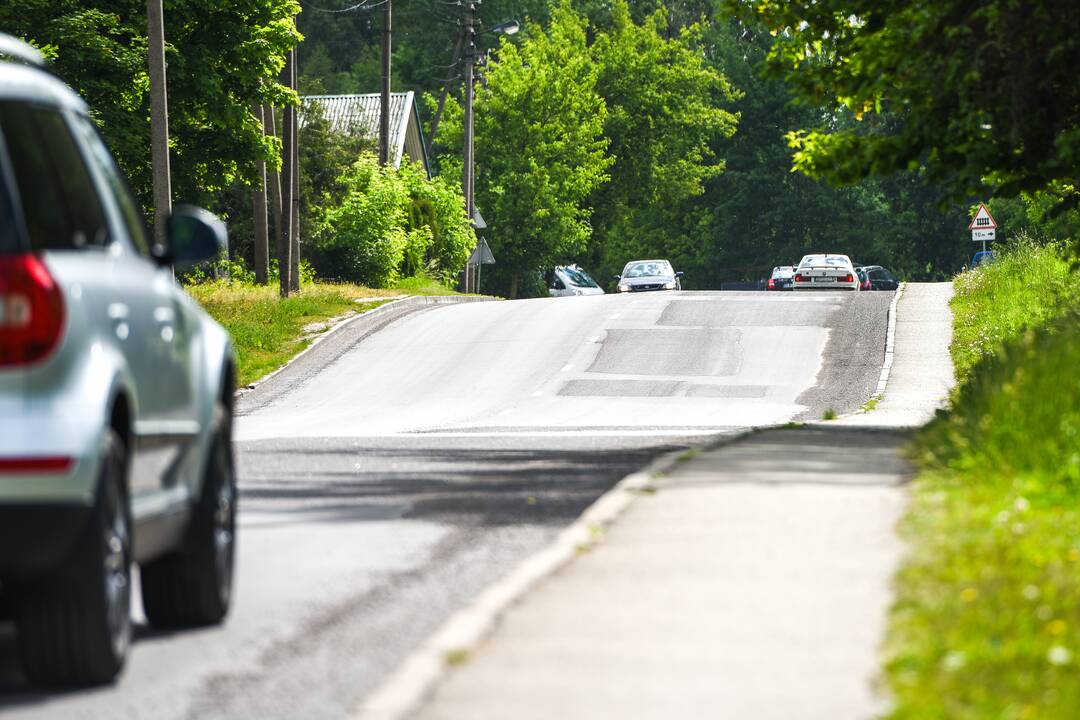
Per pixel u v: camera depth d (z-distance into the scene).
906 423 69.00
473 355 115.19
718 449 48.50
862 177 62.09
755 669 21.06
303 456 54.94
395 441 63.44
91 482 20.42
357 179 188.62
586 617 24.25
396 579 29.64
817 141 64.44
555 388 101.19
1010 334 102.31
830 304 137.38
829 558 28.61
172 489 24.45
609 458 52.84
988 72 54.38
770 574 27.30
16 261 20.42
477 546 33.09
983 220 158.88
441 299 166.25
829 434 55.84
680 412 88.25
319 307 136.25
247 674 22.64
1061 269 120.56
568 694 19.92
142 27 126.38
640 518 33.34
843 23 66.88
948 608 23.42
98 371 20.92
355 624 25.86
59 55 121.06
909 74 56.56
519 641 22.77
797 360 111.88
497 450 57.50
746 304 138.38
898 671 20.34
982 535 29.19
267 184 185.75
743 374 106.44
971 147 59.28
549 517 37.22
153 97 100.00
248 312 127.19
